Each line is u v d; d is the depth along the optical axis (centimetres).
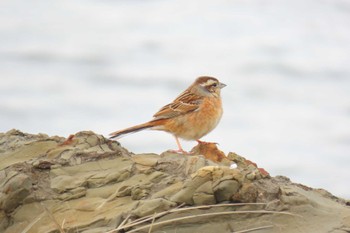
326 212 671
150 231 642
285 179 742
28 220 678
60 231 649
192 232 646
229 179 657
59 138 801
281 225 650
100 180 707
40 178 716
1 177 717
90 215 672
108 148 771
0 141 822
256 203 661
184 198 659
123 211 666
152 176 701
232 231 645
